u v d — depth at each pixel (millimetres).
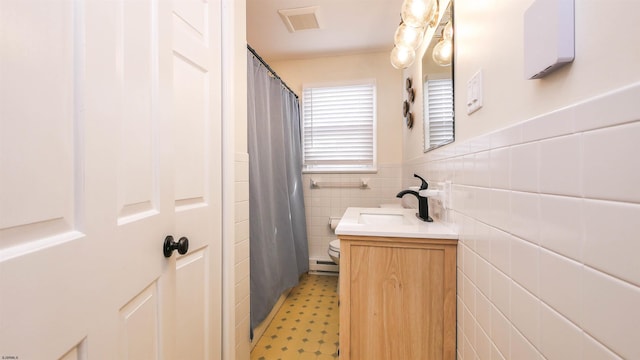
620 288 379
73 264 412
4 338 318
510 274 674
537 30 531
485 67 846
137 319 581
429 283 1128
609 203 395
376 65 2855
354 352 1167
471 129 974
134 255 565
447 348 1104
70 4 418
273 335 1782
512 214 664
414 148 2150
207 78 1113
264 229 1933
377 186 2869
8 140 327
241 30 1416
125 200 543
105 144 481
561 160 492
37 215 362
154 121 654
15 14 336
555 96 519
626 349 372
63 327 394
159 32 675
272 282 1979
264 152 2016
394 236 1136
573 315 462
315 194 2973
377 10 2098
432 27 1540
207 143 1117
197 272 1036
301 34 2447
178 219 919
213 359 1147
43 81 373
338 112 2936
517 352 640
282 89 2475
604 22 409
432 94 1554
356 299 1172
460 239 1062
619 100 379
